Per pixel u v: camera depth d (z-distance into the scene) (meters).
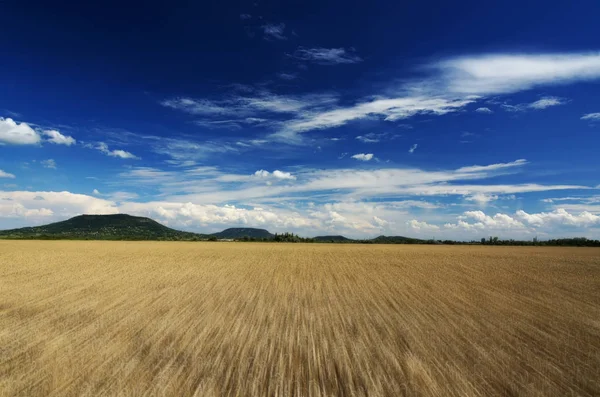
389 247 90.00
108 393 8.02
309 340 12.10
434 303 18.97
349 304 18.64
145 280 27.67
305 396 7.96
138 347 11.22
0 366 9.55
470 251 72.50
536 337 12.59
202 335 12.65
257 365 9.75
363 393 8.12
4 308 17.25
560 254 64.25
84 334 12.62
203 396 7.89
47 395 7.93
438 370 9.40
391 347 11.35
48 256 49.34
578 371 9.43
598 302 19.81
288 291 22.88
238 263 42.72
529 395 8.05
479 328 13.75
